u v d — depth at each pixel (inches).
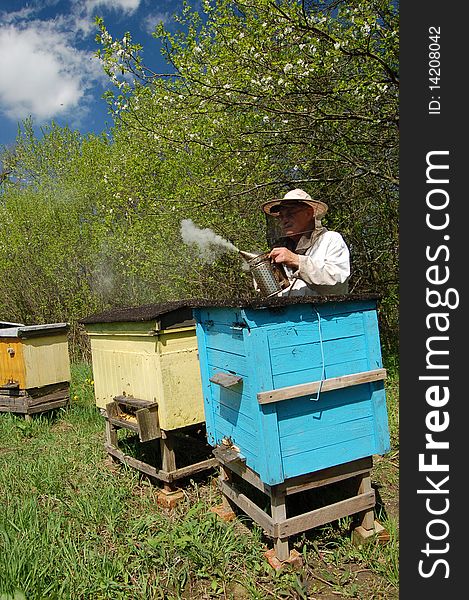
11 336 205.3
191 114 223.6
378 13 181.6
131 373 137.8
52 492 133.8
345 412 95.0
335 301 91.5
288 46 190.1
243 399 93.3
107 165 382.9
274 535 92.8
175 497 125.7
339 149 231.5
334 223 269.4
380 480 131.7
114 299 410.3
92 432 191.2
